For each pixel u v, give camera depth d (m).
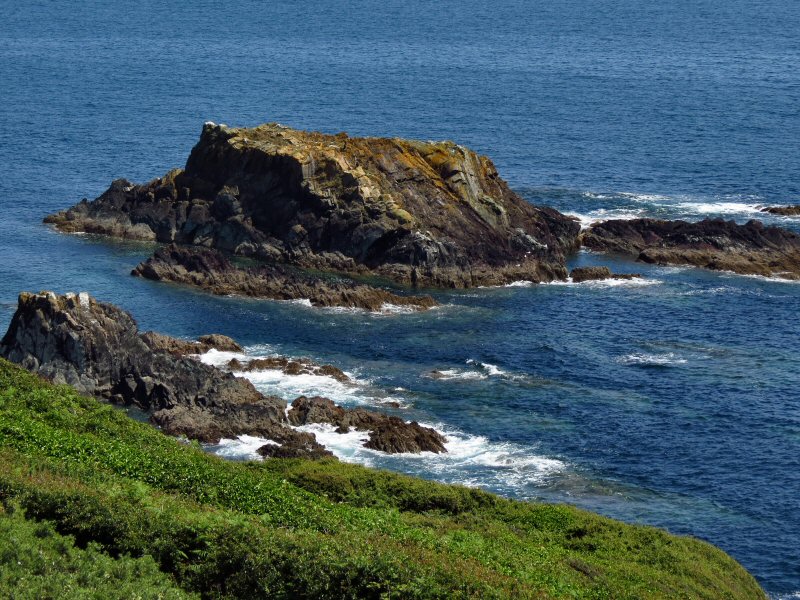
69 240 187.62
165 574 65.31
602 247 194.75
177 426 115.69
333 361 140.25
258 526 70.94
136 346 127.94
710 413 127.50
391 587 63.75
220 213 186.38
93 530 67.31
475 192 189.75
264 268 169.12
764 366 142.25
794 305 167.38
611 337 151.88
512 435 121.00
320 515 79.00
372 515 82.56
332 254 178.62
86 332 125.44
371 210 178.62
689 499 108.69
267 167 184.75
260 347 143.88
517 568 74.69
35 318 125.69
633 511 105.81
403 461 113.62
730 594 85.75
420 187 186.50
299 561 65.31
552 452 117.50
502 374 137.50
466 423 123.56
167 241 188.12
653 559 88.50
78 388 124.00
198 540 67.69
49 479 73.12
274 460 100.38
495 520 92.19
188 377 123.25
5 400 95.00
